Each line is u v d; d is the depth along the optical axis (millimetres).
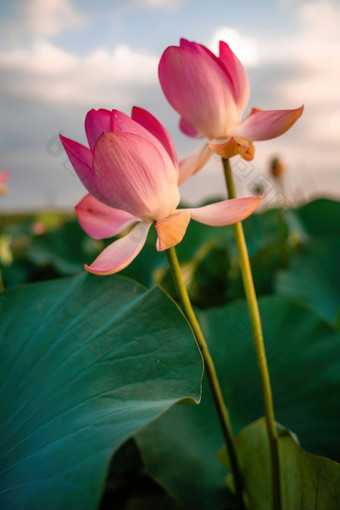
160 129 651
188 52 654
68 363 677
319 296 1497
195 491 770
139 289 740
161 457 792
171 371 628
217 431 837
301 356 901
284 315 946
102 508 964
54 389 655
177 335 657
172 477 778
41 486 530
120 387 623
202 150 705
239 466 735
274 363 905
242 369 909
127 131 626
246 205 629
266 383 680
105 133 596
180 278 656
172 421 833
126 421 545
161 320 674
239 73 683
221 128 686
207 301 1682
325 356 889
